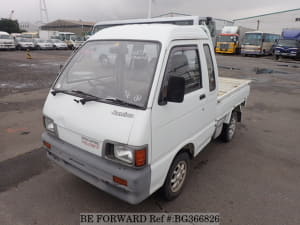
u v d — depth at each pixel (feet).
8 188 10.39
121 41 8.84
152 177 7.69
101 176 7.81
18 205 9.41
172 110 8.10
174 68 8.28
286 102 26.63
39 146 14.30
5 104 22.89
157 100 7.41
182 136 9.05
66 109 8.57
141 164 7.22
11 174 11.40
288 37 85.25
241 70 52.37
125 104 7.43
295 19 129.08
